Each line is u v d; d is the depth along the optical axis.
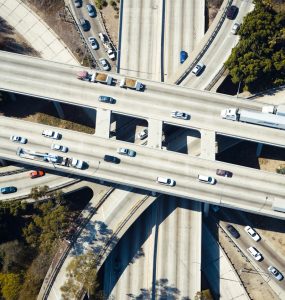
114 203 164.38
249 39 169.25
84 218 161.88
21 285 151.88
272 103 173.50
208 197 154.75
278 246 169.38
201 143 161.38
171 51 182.25
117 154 158.62
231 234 169.62
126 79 166.38
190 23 185.25
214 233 170.62
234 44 179.38
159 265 160.12
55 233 154.62
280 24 174.38
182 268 159.75
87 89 166.00
